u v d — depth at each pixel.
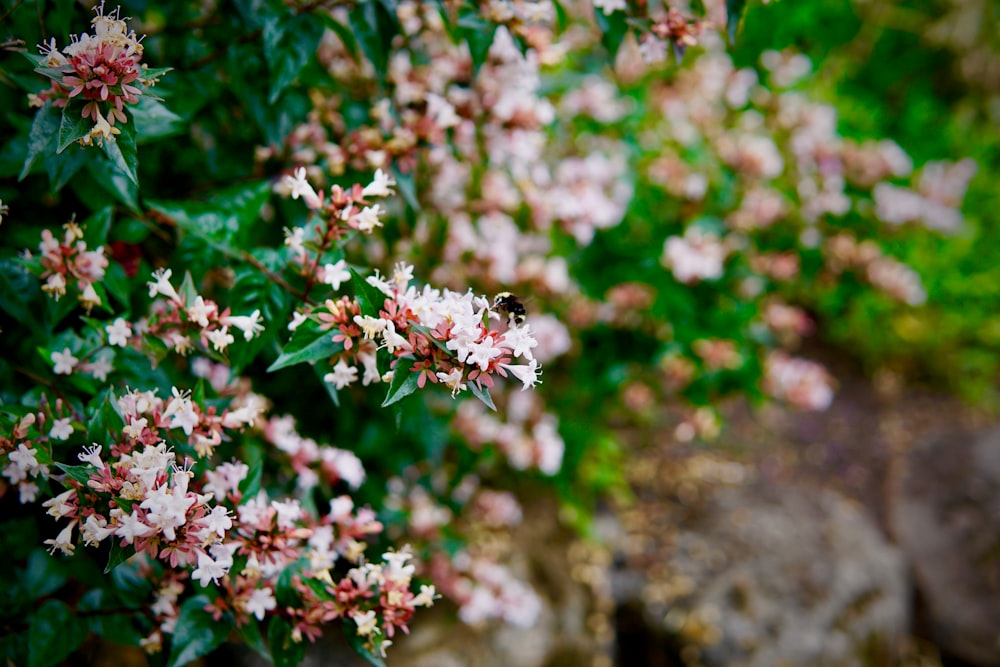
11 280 1.83
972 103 7.83
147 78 1.40
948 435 5.29
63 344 1.84
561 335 3.23
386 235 2.60
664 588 3.82
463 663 3.02
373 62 2.12
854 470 5.27
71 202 2.18
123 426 1.54
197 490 1.64
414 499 2.97
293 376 2.42
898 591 4.20
